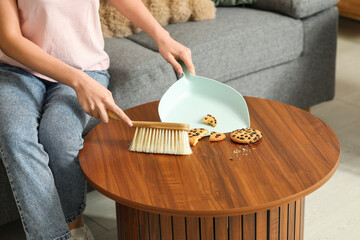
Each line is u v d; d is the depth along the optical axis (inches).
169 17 83.0
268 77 85.9
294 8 83.7
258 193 41.9
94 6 59.1
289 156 47.1
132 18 62.8
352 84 107.3
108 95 49.9
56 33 57.3
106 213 70.1
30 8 55.2
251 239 45.2
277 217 45.7
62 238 50.9
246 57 80.7
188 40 76.3
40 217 49.9
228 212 40.3
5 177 63.4
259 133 50.4
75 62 59.7
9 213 65.3
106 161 48.0
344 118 93.7
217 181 43.9
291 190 42.1
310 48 88.7
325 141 49.4
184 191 42.8
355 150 83.0
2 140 49.1
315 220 66.7
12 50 51.6
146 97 71.1
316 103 94.3
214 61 77.3
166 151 48.3
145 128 49.1
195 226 44.6
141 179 44.9
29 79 57.2
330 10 88.7
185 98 57.4
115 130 53.9
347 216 67.2
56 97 55.8
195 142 49.6
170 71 73.1
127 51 73.8
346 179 75.5
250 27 81.0
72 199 53.9
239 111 54.9
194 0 82.7
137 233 48.1
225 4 90.5
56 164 52.1
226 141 50.5
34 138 50.2
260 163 46.3
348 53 123.0
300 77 89.8
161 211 41.1
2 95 53.2
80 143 53.1
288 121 53.9
